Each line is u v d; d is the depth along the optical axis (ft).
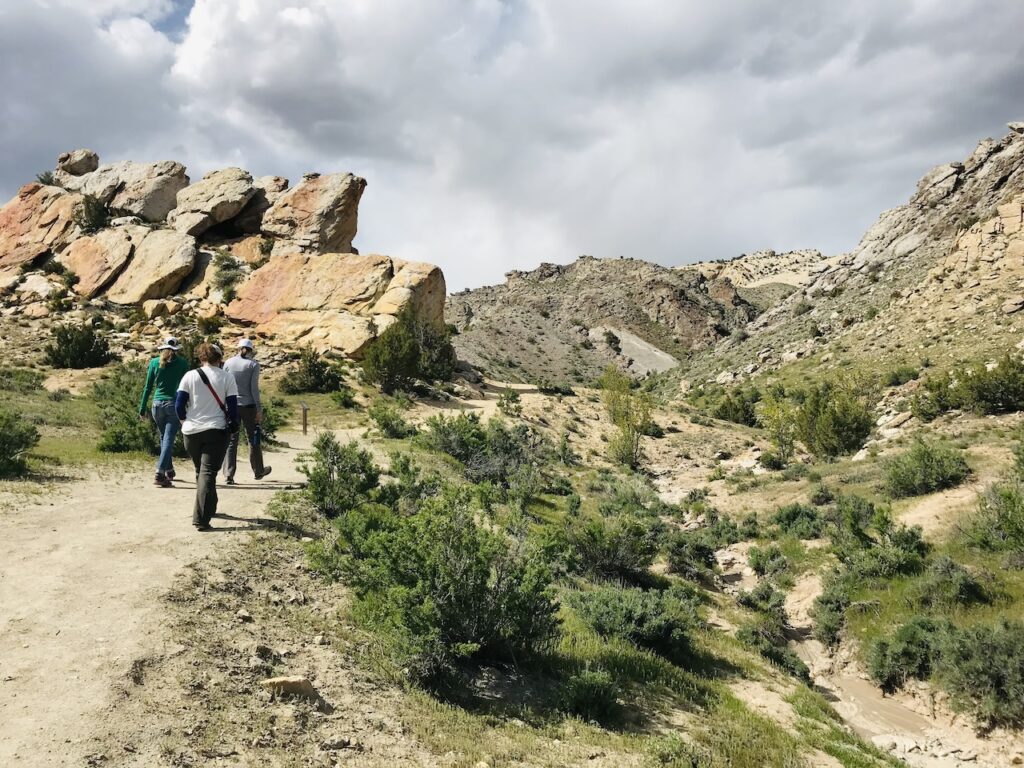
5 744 11.95
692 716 24.68
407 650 20.20
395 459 41.42
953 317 211.00
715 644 39.55
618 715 22.44
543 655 25.55
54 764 11.73
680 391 311.88
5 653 15.10
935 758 33.24
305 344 156.76
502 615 22.56
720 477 108.47
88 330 137.18
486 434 83.87
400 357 137.08
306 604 23.41
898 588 49.60
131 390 62.54
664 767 18.45
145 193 210.18
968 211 329.52
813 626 49.26
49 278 183.52
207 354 27.02
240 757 13.64
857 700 39.88
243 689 16.38
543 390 172.14
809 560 60.29
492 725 18.84
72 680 14.55
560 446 116.37
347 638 21.80
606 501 78.48
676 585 50.70
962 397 117.91
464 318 647.97
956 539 55.01
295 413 115.96
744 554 66.28
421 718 17.93
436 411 130.82
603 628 32.63
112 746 12.68
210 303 174.29
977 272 227.20
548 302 609.83
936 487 69.77
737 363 317.83
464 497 24.17
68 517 26.14
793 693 33.83
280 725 15.33
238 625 19.85
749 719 26.21
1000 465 70.69
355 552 27.04
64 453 41.55
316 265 174.70
